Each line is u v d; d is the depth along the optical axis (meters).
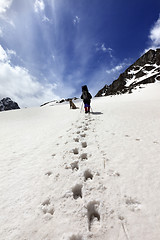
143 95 36.19
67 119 9.04
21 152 4.17
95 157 3.29
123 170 2.68
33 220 1.77
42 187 2.42
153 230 1.52
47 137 5.46
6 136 6.14
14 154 4.05
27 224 1.72
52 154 3.76
